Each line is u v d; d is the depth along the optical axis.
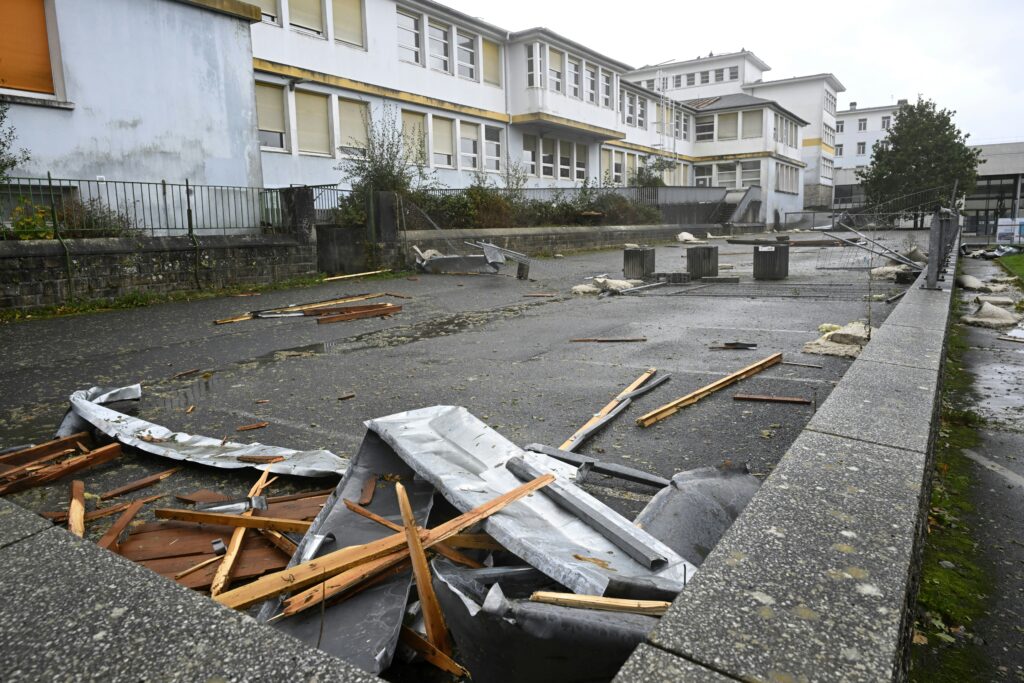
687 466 4.21
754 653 1.46
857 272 17.81
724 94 64.62
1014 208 59.50
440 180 27.81
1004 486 4.04
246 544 2.91
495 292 14.53
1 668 1.54
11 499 3.79
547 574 2.12
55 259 11.62
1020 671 2.40
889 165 51.47
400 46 25.73
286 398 6.11
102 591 1.87
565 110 33.00
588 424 5.05
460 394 6.14
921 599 2.82
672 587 1.99
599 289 14.37
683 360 7.46
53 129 13.24
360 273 17.33
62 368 7.48
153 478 4.01
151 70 14.73
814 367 6.94
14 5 12.81
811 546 1.94
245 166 16.67
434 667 2.22
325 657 1.53
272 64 20.80
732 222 43.06
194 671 1.50
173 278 13.45
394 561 2.31
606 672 1.72
